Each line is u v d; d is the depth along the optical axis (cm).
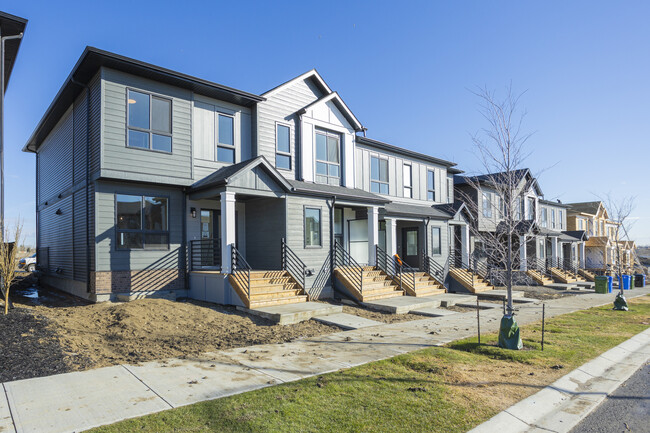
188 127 1388
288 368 679
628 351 873
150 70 1260
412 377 634
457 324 1116
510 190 1027
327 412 497
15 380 588
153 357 730
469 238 2409
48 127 1848
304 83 1712
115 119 1234
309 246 1501
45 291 1666
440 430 463
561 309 1492
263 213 1517
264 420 468
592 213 4478
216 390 567
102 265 1233
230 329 977
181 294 1387
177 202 1399
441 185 2459
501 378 650
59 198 1684
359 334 971
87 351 730
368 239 1744
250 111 1563
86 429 442
